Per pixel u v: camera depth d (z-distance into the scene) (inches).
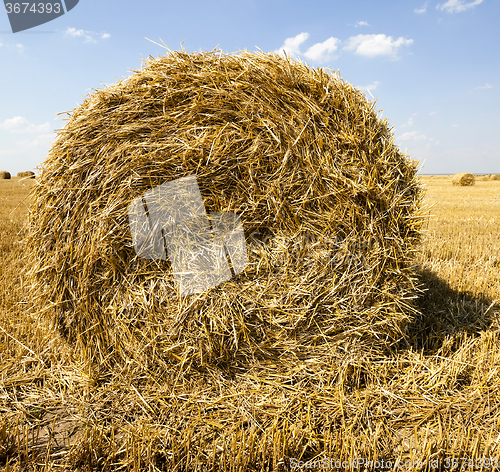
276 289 96.7
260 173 97.8
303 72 109.3
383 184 104.2
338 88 109.7
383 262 101.5
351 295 99.3
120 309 99.2
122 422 89.7
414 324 128.1
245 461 73.0
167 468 75.0
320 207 98.7
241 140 97.0
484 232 277.7
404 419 88.7
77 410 94.4
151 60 108.5
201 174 96.3
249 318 96.6
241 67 104.9
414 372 103.4
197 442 80.9
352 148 102.6
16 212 374.9
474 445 75.6
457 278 173.8
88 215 99.7
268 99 100.6
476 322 133.9
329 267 97.7
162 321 97.2
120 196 97.2
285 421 84.2
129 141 98.7
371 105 113.5
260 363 98.7
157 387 97.8
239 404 91.7
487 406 92.0
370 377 100.3
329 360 98.3
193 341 96.0
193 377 98.2
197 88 100.0
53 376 107.6
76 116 108.7
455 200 526.0
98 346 102.2
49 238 105.9
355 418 86.2
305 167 98.5
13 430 85.4
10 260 199.5
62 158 103.8
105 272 99.7
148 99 100.3
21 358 116.3
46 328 113.3
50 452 80.1
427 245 227.5
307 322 97.4
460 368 103.6
